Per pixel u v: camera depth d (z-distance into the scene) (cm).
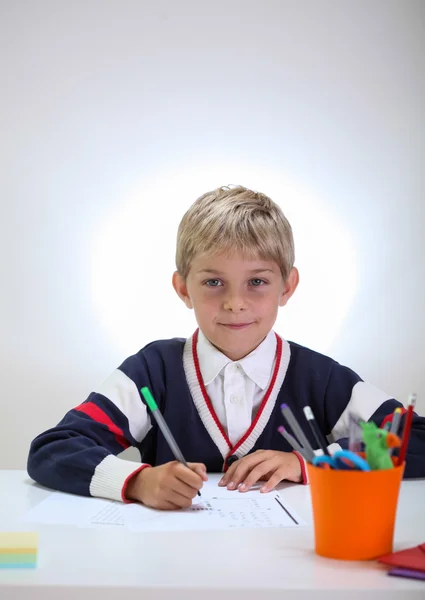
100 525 87
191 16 218
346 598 66
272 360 129
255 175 219
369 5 217
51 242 219
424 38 217
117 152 218
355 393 126
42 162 218
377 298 219
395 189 219
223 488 107
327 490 74
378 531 74
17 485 111
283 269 125
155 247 219
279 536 82
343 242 219
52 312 219
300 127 219
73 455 107
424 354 219
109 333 219
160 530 85
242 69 218
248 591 66
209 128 219
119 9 217
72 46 217
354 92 218
